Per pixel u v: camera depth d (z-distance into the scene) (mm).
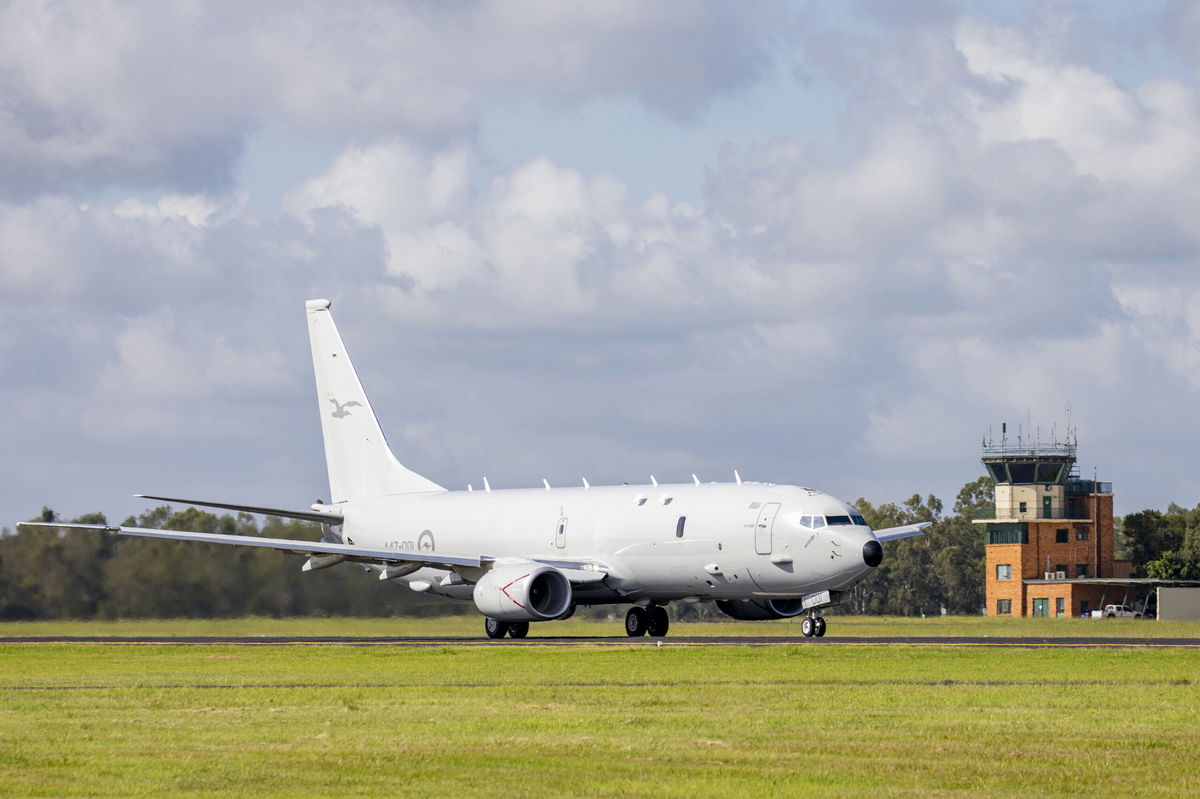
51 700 58406
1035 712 52031
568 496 127250
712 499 116938
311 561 134875
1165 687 62188
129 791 36094
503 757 41125
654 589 119688
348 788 36438
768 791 36094
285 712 53031
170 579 141500
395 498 142875
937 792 36031
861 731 46594
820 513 111000
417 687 63938
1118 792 36125
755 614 121125
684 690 61500
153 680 69250
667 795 35562
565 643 106125
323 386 149500
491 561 121125
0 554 140000
